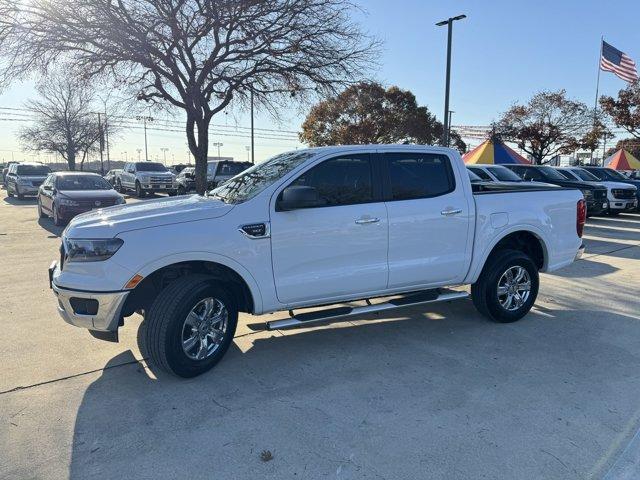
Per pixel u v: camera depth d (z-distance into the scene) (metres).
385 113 35.69
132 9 12.34
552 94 37.69
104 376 4.21
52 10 11.45
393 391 3.94
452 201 5.13
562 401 3.77
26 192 24.84
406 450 3.14
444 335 5.21
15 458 3.08
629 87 33.75
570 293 6.91
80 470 2.97
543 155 39.03
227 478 2.89
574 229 5.96
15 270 8.23
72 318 4.04
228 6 11.83
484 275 5.43
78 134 44.91
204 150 14.43
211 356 4.25
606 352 4.74
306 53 13.27
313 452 3.13
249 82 14.71
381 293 4.95
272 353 4.72
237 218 4.23
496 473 2.92
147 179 25.78
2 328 5.34
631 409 3.65
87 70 13.54
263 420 3.51
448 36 21.64
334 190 4.64
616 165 37.44
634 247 10.98
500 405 3.71
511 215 5.44
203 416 3.57
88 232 3.99
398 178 4.94
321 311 4.72
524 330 5.37
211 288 4.14
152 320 4.00
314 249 4.51
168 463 3.03
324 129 37.19
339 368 4.38
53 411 3.63
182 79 13.58
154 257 3.93
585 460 3.04
